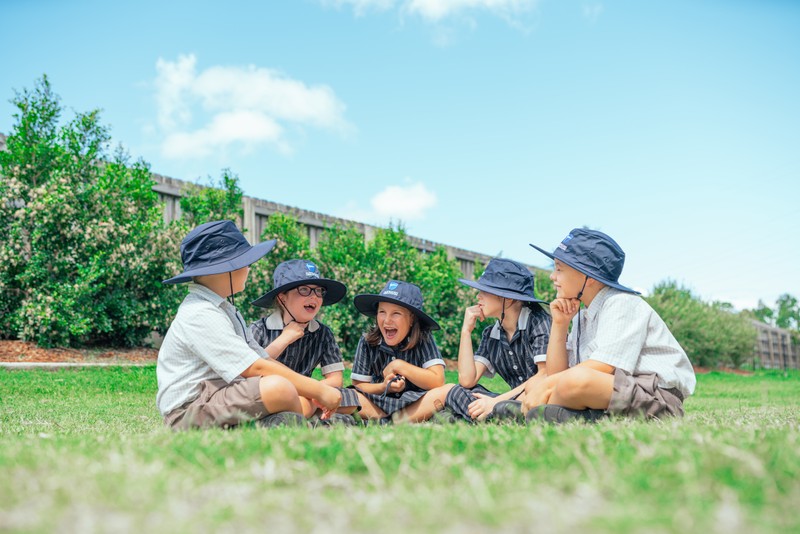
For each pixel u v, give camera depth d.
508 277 3.84
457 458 1.73
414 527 1.19
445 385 3.62
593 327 3.20
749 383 13.51
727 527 1.14
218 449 1.88
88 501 1.35
